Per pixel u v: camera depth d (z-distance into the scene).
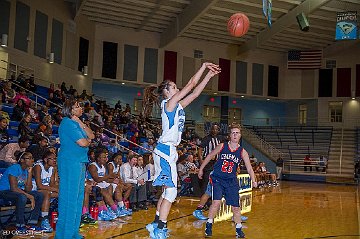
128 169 8.52
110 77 22.70
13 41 16.41
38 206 6.07
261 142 25.78
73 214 4.44
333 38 23.81
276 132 26.98
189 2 19.12
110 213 7.34
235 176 6.06
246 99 28.66
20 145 8.11
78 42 20.94
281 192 15.24
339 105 27.00
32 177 6.44
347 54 26.77
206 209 9.04
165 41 22.95
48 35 18.66
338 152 24.94
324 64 27.25
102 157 7.34
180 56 24.62
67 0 20.11
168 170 3.99
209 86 25.41
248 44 24.34
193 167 12.01
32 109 12.64
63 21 19.75
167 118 4.02
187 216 8.09
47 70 18.56
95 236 5.74
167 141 4.03
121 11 20.58
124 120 18.20
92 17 21.75
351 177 22.64
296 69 26.72
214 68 4.11
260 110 29.02
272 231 6.66
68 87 20.17
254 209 9.69
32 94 14.66
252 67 27.02
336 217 8.62
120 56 23.05
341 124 26.81
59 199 4.47
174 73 24.31
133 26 22.97
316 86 27.33
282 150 26.08
